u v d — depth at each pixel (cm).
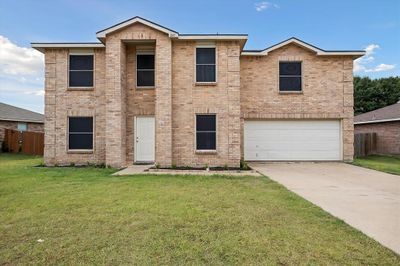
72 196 668
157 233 430
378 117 2119
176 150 1262
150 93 1333
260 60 1489
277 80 1482
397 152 1912
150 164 1318
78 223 475
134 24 1241
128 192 717
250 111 1480
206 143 1268
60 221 485
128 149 1323
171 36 1228
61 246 382
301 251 368
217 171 1125
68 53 1346
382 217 519
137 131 1333
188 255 356
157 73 1236
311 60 1483
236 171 1121
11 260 343
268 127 1493
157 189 759
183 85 1270
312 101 1480
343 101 1481
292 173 1091
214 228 453
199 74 1279
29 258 348
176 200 634
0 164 1381
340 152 1486
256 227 459
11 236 418
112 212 537
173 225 466
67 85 1340
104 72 1340
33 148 2044
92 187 780
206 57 1284
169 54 1239
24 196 667
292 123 1495
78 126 1345
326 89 1481
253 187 795
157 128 1230
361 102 3734
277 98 1481
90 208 564
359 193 729
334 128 1496
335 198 672
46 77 1340
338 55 1472
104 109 1334
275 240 404
